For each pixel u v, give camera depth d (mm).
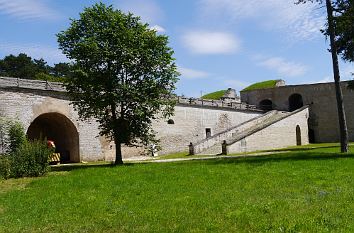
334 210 8047
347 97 52250
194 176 14188
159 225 7613
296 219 7434
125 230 7441
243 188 11227
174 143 40219
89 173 17047
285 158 19562
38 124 32969
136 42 21062
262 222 7363
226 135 39594
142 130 22359
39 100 28094
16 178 17312
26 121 27062
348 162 16469
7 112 25953
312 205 8617
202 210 8648
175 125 40594
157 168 17734
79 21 21141
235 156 25906
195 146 34438
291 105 58469
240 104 52094
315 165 15789
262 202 9117
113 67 20844
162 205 9391
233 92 59406
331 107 53344
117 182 13688
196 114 43719
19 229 7887
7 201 11117
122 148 34281
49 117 31109
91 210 9266
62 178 15633
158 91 21656
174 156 33469
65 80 21641
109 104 20875
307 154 21969
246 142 34906
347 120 52188
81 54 20594
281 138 42000
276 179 12625
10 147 23453
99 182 13867
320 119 53969
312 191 10375
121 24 20750
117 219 8273
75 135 31094
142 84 21156
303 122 48844
